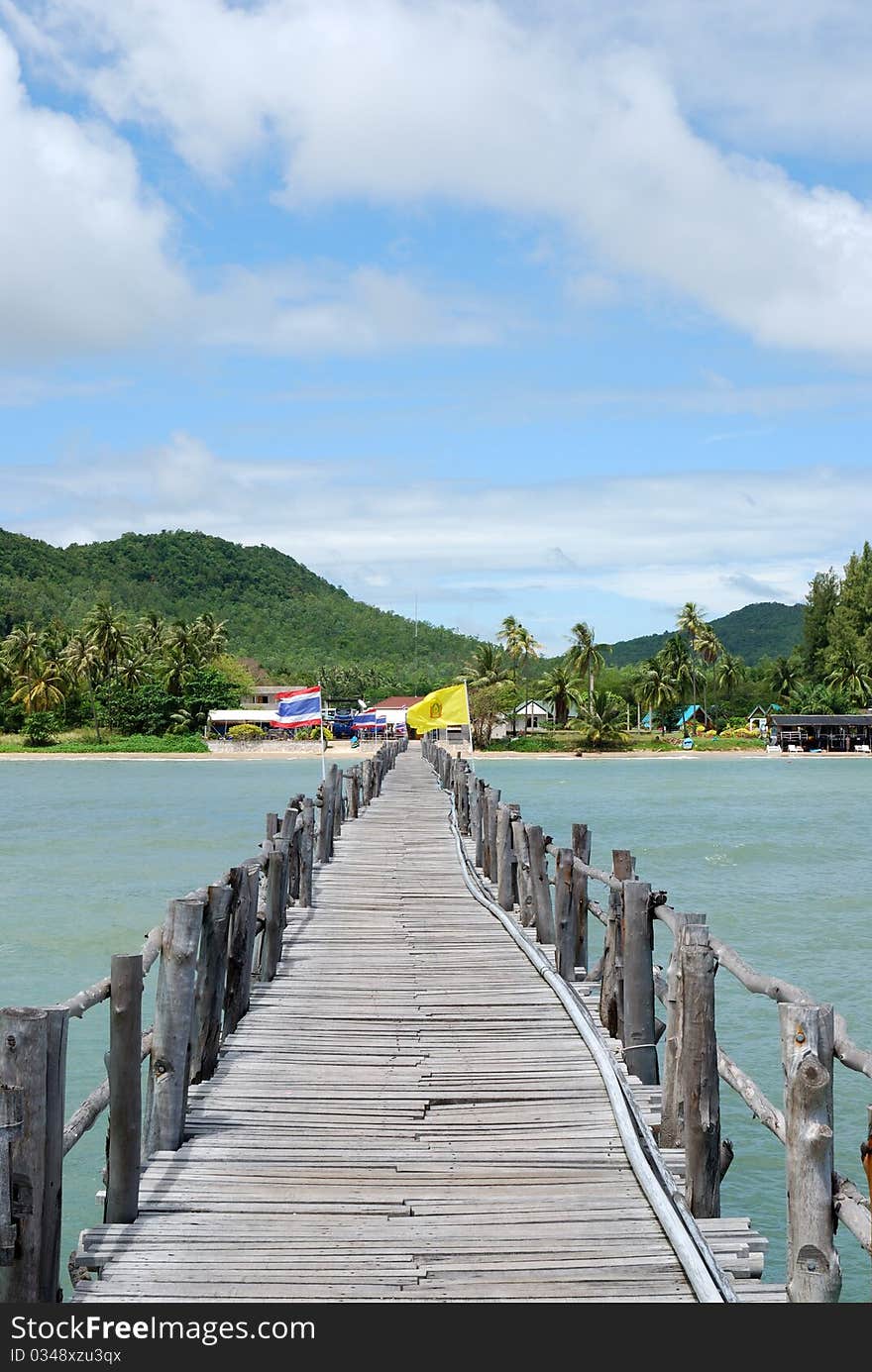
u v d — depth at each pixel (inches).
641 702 4222.4
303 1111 278.4
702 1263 199.6
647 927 316.8
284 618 7790.4
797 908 959.0
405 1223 219.1
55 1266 186.5
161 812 1902.1
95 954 758.5
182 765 3326.8
